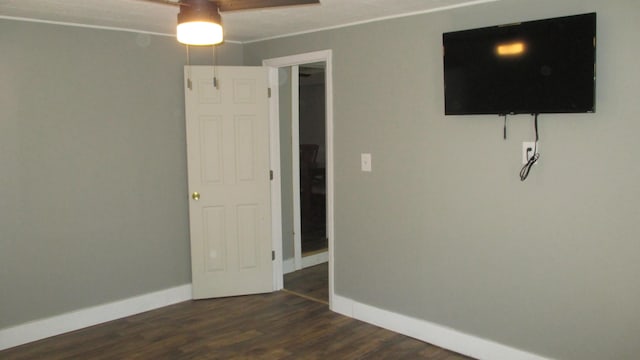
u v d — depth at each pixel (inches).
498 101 117.0
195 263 175.5
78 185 151.5
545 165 115.6
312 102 359.9
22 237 142.5
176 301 175.2
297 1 87.0
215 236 176.1
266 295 181.8
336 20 145.9
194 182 172.1
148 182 166.1
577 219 112.0
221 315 163.3
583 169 110.2
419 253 141.9
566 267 114.6
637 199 103.8
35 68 141.6
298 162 208.2
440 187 135.2
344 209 160.1
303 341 143.6
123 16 137.4
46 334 147.6
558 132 113.0
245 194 177.2
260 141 176.7
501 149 122.4
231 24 151.9
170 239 172.7
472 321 132.3
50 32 143.5
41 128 143.7
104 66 153.9
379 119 147.3
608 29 104.2
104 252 158.1
